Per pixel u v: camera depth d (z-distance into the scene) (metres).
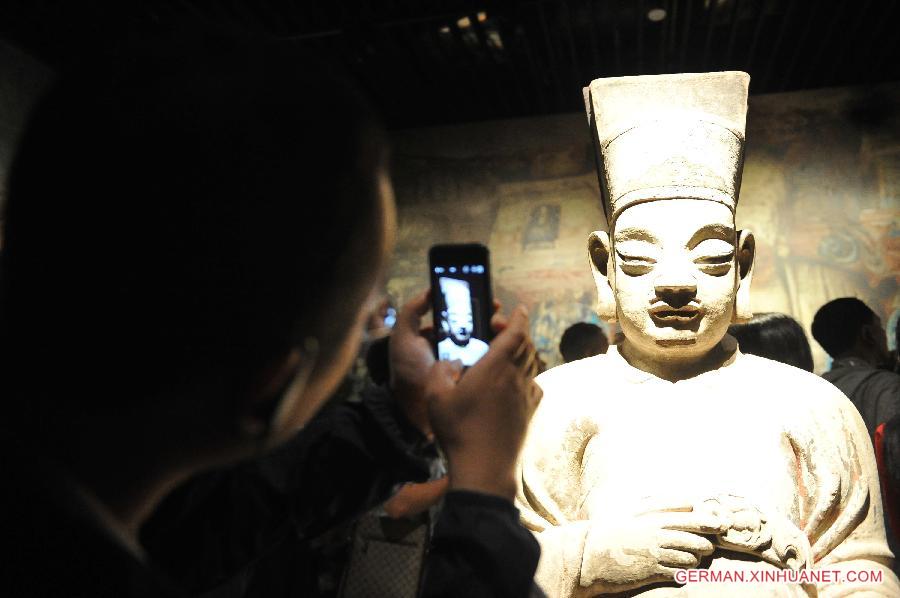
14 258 0.60
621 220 2.12
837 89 7.89
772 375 2.08
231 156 0.60
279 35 5.89
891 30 6.73
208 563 1.21
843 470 1.94
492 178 8.42
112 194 0.59
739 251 2.23
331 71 0.68
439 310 1.09
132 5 5.10
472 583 0.79
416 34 6.33
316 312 0.65
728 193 2.11
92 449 0.61
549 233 8.25
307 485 1.18
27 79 5.42
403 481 1.15
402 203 8.52
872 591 1.82
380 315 1.17
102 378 0.60
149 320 0.60
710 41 6.70
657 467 1.93
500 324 1.08
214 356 0.62
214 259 0.60
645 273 2.08
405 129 8.63
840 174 7.81
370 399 1.15
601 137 2.22
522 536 0.82
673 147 2.11
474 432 0.85
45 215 0.59
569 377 2.17
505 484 0.85
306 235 0.63
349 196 0.65
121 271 0.59
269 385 0.65
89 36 5.29
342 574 2.21
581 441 2.04
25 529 0.54
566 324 8.05
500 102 8.04
